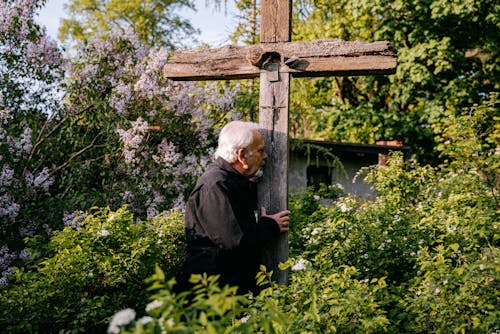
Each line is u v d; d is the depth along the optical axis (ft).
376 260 12.58
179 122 21.71
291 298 8.43
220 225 9.00
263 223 9.49
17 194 18.71
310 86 49.32
